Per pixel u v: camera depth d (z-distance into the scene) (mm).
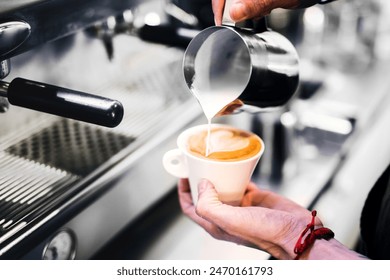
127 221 882
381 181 754
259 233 698
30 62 944
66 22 740
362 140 1258
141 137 922
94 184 802
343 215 1021
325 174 1104
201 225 801
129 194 872
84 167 829
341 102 1346
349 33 1604
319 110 1295
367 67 1542
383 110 1385
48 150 863
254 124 1071
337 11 1597
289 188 1055
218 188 725
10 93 629
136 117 979
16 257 685
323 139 1225
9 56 652
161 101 1035
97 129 942
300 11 1424
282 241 702
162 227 932
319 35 1542
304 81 1377
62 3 712
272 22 1373
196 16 1222
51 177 798
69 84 1030
